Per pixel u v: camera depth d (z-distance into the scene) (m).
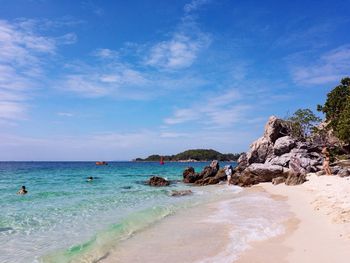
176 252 11.66
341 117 55.09
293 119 75.31
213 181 44.69
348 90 67.62
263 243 12.11
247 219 16.80
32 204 23.08
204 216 18.33
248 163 55.00
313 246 11.14
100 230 15.23
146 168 106.19
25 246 12.74
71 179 49.59
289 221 15.70
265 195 27.61
